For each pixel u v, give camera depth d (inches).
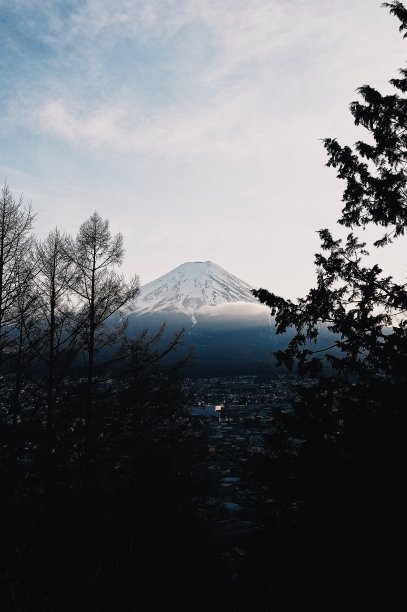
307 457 275.4
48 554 159.8
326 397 286.4
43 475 181.3
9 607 142.0
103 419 254.8
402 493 232.2
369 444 249.9
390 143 294.2
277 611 276.4
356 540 237.9
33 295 312.2
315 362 296.8
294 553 269.0
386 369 269.6
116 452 235.5
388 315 292.7
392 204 293.4
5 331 286.5
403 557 221.5
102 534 195.9
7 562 145.4
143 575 279.9
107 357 369.4
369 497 238.7
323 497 257.1
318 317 306.5
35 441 202.5
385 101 293.1
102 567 200.1
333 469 259.8
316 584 253.8
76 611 153.2
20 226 311.9
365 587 227.5
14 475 168.9
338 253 320.8
